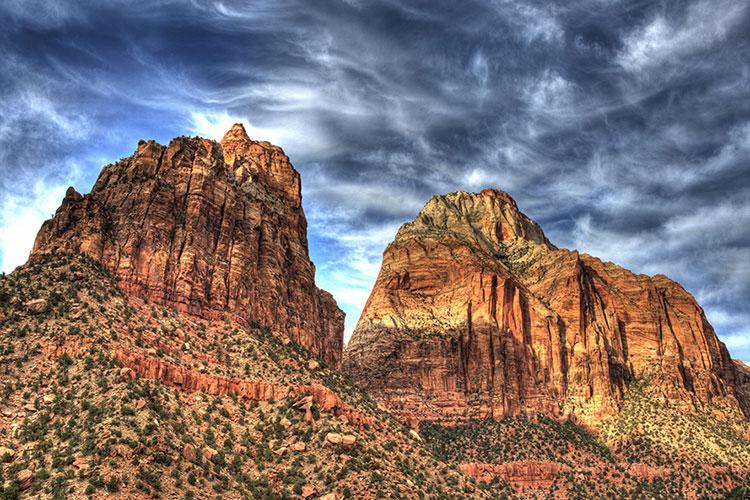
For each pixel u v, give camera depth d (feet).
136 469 333.62
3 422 351.67
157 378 407.23
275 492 374.43
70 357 390.42
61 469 326.85
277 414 429.79
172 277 473.67
